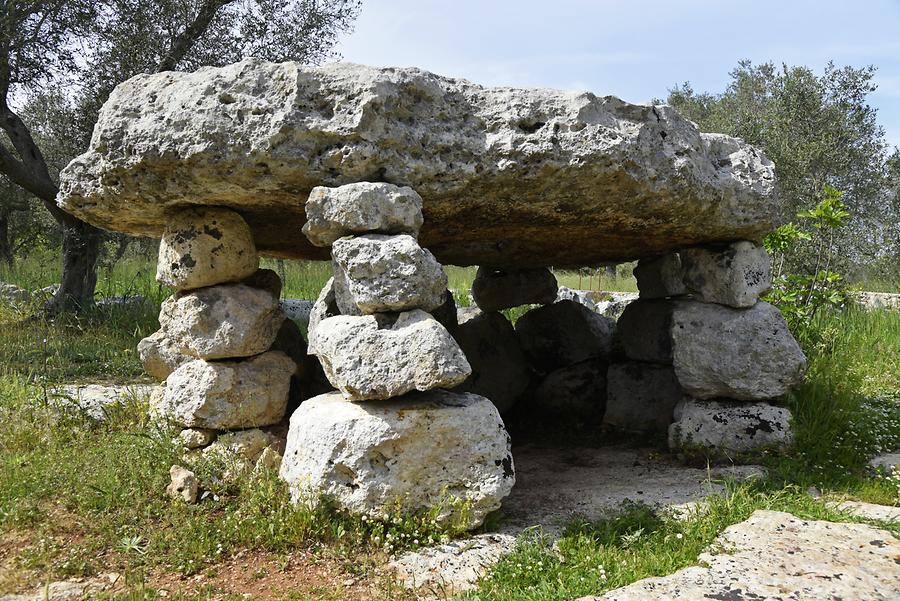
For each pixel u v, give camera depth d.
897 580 2.76
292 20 9.55
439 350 3.12
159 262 4.03
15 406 4.52
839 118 12.60
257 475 3.57
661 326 5.42
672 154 3.89
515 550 3.03
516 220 4.12
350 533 3.14
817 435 4.46
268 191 3.57
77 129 9.31
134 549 3.03
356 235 3.36
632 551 3.08
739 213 4.38
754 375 4.47
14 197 13.68
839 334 7.20
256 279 4.34
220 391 3.85
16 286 9.41
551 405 6.06
